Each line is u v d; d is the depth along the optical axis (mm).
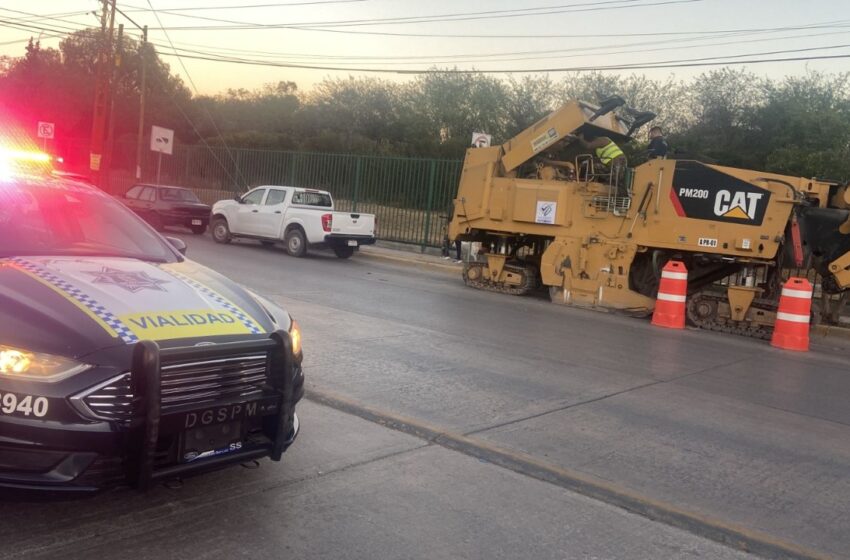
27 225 4617
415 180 21656
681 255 12961
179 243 5359
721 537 4035
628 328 11539
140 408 3258
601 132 14297
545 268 13711
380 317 10336
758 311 11648
